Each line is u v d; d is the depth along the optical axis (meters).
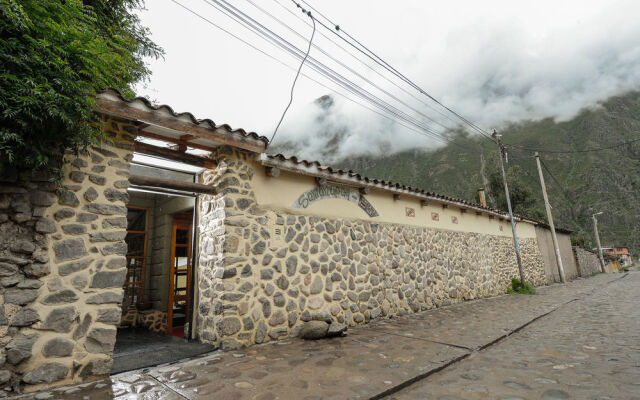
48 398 2.71
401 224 8.03
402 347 4.50
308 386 3.04
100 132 3.43
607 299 9.91
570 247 22.66
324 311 5.70
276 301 5.02
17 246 2.92
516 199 25.92
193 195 5.24
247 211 4.88
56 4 2.88
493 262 11.80
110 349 3.32
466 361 4.00
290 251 5.41
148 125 3.97
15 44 2.56
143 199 6.73
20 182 3.03
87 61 3.01
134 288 6.46
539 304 8.94
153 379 3.22
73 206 3.32
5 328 2.78
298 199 5.76
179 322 6.36
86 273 3.30
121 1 5.78
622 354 4.00
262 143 4.96
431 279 8.52
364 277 6.66
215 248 4.74
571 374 3.36
